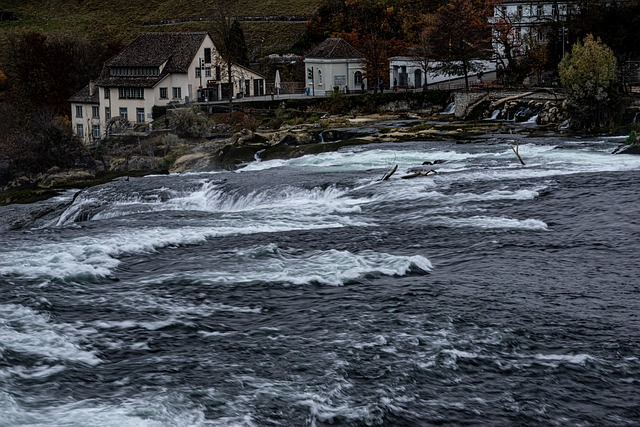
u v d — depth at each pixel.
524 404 22.41
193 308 29.39
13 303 29.45
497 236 39.41
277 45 171.25
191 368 24.33
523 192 48.53
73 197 64.00
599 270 33.97
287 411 21.81
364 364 24.53
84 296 30.67
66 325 27.52
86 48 149.62
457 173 56.19
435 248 37.66
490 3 123.25
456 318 28.09
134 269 34.84
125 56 121.88
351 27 158.62
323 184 54.31
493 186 50.84
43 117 101.88
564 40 108.06
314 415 21.66
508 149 68.94
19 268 33.81
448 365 24.41
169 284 32.25
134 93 119.44
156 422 20.92
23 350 25.25
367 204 47.94
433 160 65.62
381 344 25.88
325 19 165.75
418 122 96.50
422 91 112.50
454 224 41.91
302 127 95.38
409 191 50.31
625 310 29.14
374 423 21.44
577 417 21.89
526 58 113.44
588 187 49.72
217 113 108.94
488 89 100.06
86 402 22.09
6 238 40.69
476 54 112.25
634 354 25.41
